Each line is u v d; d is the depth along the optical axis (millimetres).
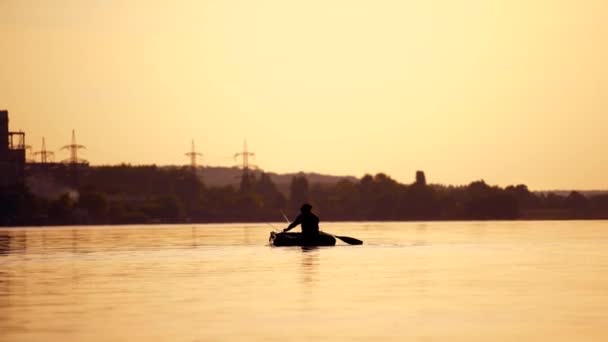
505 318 51844
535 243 150875
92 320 51719
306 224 142250
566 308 55844
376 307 56625
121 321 51281
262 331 47750
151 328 48781
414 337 45969
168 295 63906
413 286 69312
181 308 56594
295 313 54156
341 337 46031
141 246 149625
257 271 85062
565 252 119062
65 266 96250
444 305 57469
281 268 88812
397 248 132000
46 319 52188
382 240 167875
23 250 137625
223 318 52250
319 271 84312
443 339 45375
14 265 98750
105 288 69438
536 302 58875
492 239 172000
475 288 67750
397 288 67750
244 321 51094
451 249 128375
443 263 95625
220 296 63000
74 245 158000
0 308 57156
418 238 180750
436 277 77125
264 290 66812
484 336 46094
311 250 127062
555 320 50969
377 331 47719
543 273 81250
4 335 46719
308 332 47500
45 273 85625
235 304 58406
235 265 94188
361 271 84188
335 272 83000
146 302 59781
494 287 68375
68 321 51344
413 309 55688
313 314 53688
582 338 45188
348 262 97562
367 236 196375
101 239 196500
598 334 46344
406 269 86500
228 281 74375
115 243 166875
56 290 68125
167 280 76062
